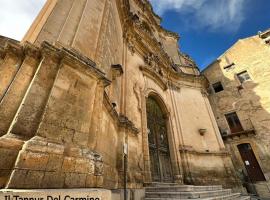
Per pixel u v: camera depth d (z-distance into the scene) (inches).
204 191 260.1
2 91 113.3
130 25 438.6
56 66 137.5
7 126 103.2
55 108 120.5
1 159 88.0
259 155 547.5
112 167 202.1
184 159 423.5
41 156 98.3
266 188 496.1
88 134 136.3
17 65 127.5
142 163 286.8
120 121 259.9
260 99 629.0
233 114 671.1
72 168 109.9
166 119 462.9
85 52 173.3
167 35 799.7
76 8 200.7
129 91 341.4
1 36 150.2
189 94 595.5
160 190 247.8
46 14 191.9
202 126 525.7
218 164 458.6
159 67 530.9
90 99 151.3
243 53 763.4
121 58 359.9
